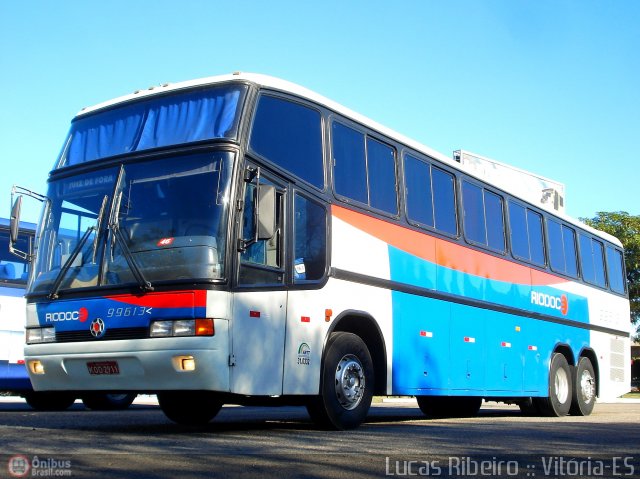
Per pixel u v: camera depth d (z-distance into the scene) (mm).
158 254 8133
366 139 10555
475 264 12742
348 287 9641
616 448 8016
